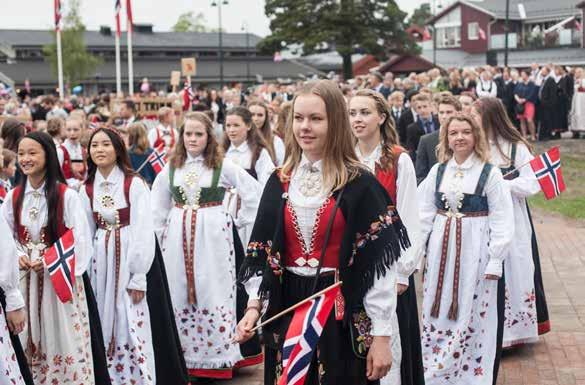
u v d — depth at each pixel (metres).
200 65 70.69
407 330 4.54
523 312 6.51
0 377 4.40
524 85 21.62
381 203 3.51
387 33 54.72
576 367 6.22
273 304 3.60
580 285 8.76
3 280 4.63
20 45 66.81
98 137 5.61
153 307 5.69
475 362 5.62
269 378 3.70
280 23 54.69
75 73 62.47
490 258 5.52
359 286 3.49
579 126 22.00
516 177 6.50
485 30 57.84
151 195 6.36
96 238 5.70
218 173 6.26
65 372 5.14
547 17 54.28
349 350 3.54
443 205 5.68
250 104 8.06
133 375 5.63
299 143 3.53
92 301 5.31
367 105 4.80
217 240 6.22
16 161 7.43
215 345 6.24
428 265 5.75
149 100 15.26
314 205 3.51
